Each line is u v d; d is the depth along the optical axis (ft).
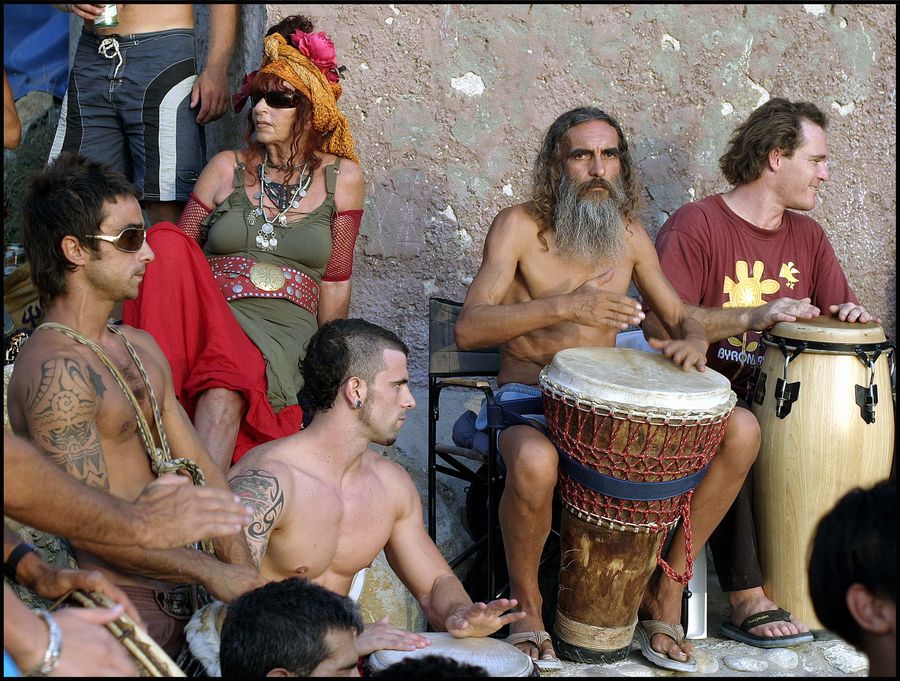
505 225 20.45
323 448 15.65
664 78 26.58
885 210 28.02
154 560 13.48
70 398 13.52
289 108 21.12
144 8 24.06
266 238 21.11
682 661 18.34
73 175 14.20
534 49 25.63
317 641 11.38
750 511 19.80
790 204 22.31
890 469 19.65
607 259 20.38
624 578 17.92
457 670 10.89
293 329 20.71
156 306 18.60
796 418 19.24
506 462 18.07
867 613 10.26
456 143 25.36
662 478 17.25
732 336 21.33
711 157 27.14
